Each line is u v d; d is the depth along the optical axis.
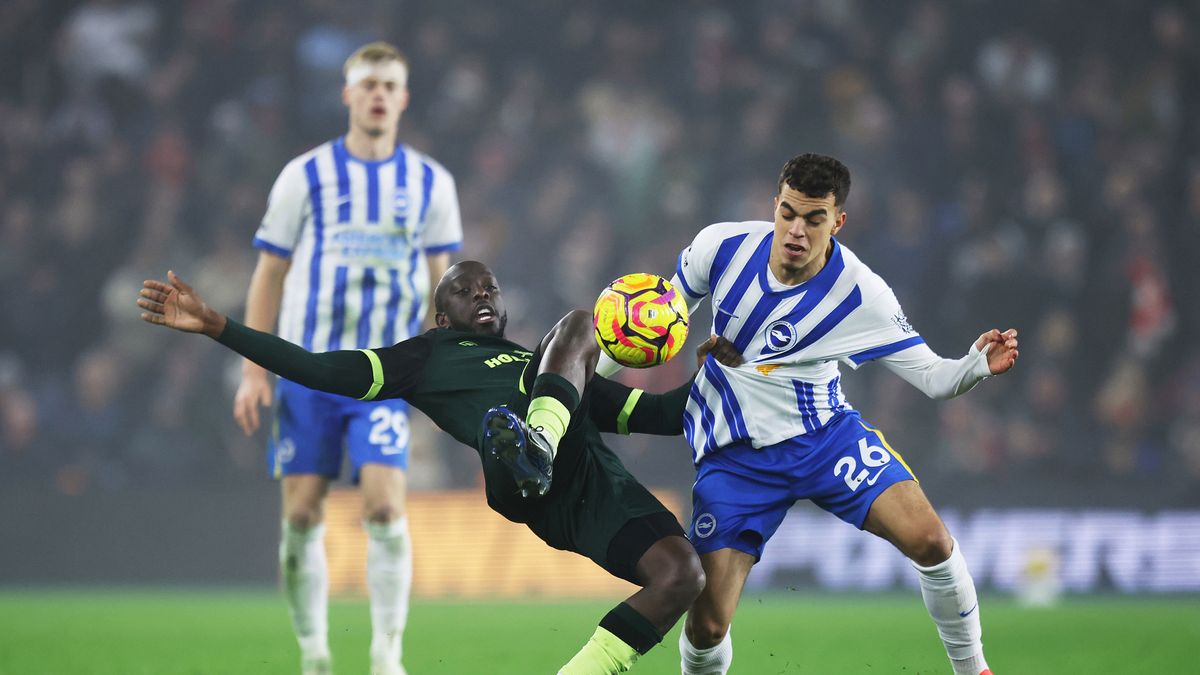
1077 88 80.31
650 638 16.59
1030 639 35.31
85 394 64.38
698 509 19.83
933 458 62.41
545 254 74.81
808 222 18.56
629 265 74.81
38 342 69.94
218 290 69.56
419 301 27.84
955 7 82.44
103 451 63.72
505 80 82.38
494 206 76.19
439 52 81.19
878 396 65.75
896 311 19.80
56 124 77.19
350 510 56.84
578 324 17.55
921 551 19.05
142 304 16.30
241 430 63.38
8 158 76.19
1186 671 27.36
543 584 56.91
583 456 17.88
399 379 18.17
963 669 19.75
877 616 45.03
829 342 19.61
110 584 58.31
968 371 19.08
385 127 27.36
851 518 19.56
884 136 78.19
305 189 27.08
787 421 19.70
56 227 72.56
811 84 80.56
